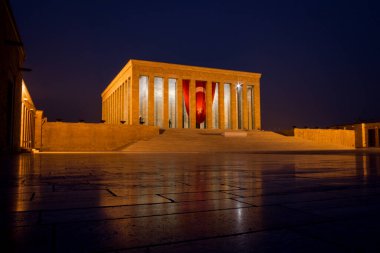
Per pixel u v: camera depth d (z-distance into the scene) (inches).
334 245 92.0
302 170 367.6
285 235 102.3
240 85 2783.0
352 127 2987.2
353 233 104.3
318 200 166.1
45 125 1772.9
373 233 104.3
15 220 121.3
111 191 199.0
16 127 1167.0
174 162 572.4
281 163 517.7
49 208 144.5
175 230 108.2
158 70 2471.7
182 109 2566.4
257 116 2797.7
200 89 2625.5
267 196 178.9
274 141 1934.1
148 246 91.6
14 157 807.1
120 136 1870.1
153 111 2423.7
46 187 217.9
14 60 1061.8
